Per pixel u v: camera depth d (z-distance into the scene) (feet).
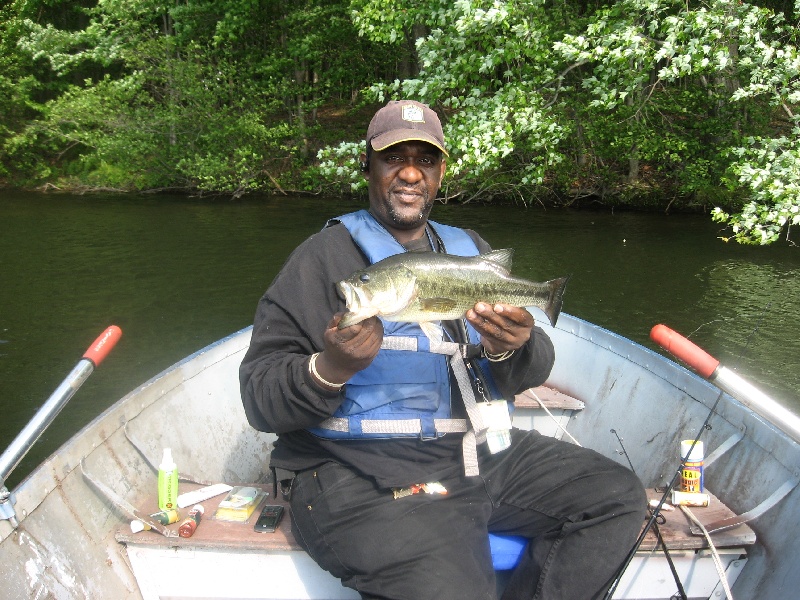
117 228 42.63
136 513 7.29
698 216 47.39
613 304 27.48
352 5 36.04
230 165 57.00
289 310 6.81
